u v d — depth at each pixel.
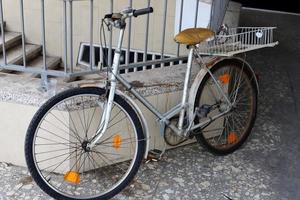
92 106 2.87
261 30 3.11
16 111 2.90
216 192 2.91
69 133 2.87
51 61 5.12
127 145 3.14
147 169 3.12
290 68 5.33
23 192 2.82
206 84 3.12
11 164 3.08
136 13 2.46
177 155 3.31
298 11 8.25
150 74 3.30
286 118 4.02
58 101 2.56
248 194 2.91
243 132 3.43
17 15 5.26
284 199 2.87
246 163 3.26
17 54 4.89
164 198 2.83
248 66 3.28
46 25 5.23
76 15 5.04
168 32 4.79
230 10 4.44
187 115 3.02
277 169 3.21
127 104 2.71
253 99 3.40
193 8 3.84
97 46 5.08
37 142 2.92
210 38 2.84
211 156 3.32
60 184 2.91
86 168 3.05
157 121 3.07
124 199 2.80
